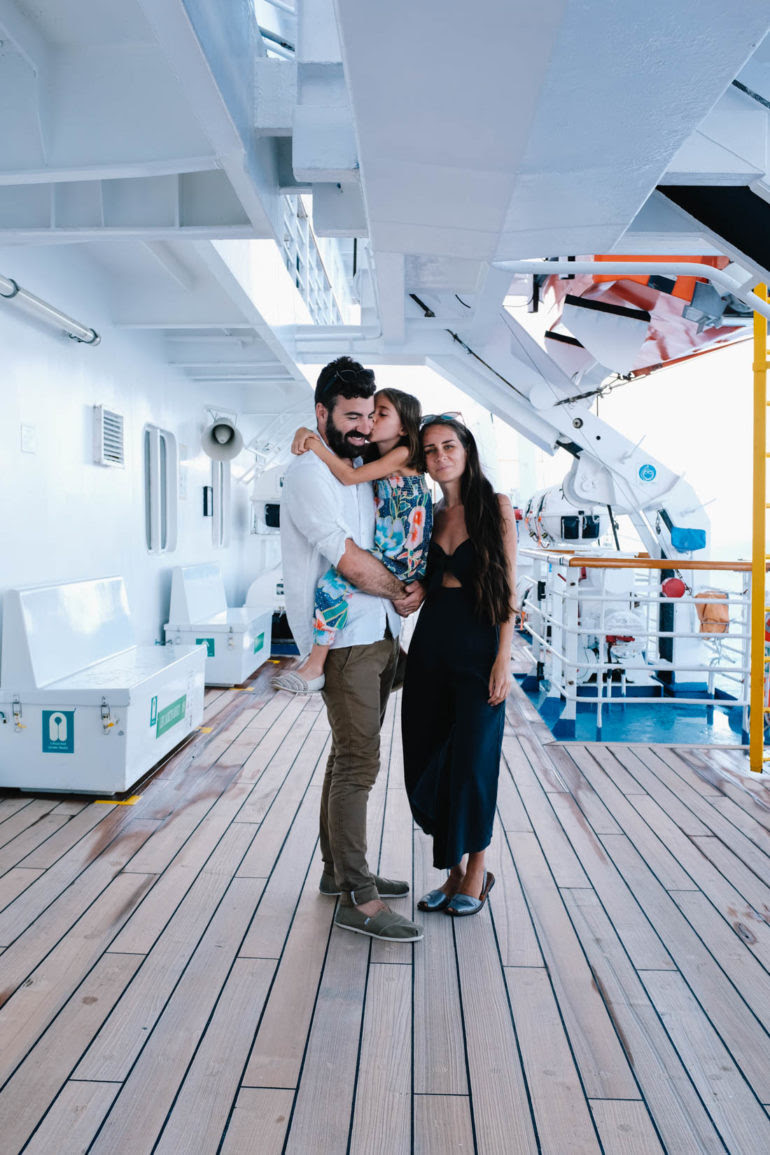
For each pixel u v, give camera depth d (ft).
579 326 16.67
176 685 14.44
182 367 21.94
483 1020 6.70
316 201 11.08
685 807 12.10
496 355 20.06
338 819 8.15
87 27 8.55
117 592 15.93
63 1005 6.84
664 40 4.62
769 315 10.65
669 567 15.98
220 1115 5.54
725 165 8.17
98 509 16.25
